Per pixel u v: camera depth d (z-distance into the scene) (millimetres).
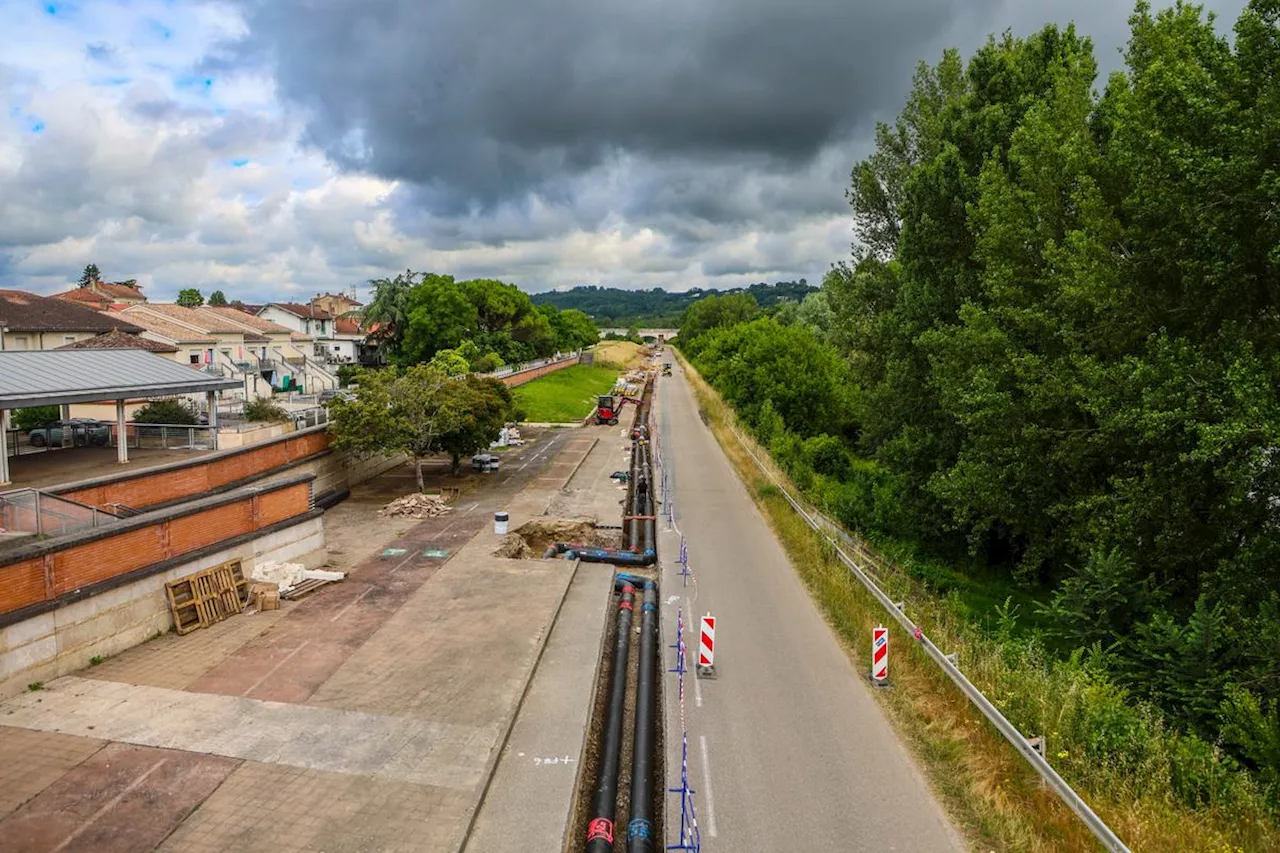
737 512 28484
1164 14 17734
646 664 15250
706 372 76312
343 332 90500
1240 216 14391
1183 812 9484
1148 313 16875
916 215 26219
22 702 12438
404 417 28844
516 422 51375
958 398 21406
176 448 27609
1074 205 19719
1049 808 9742
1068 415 18656
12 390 20531
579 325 131750
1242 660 12977
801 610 17906
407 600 18297
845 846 9320
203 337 50406
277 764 11000
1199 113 14742
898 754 11516
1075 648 15820
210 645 15234
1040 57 25547
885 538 25797
